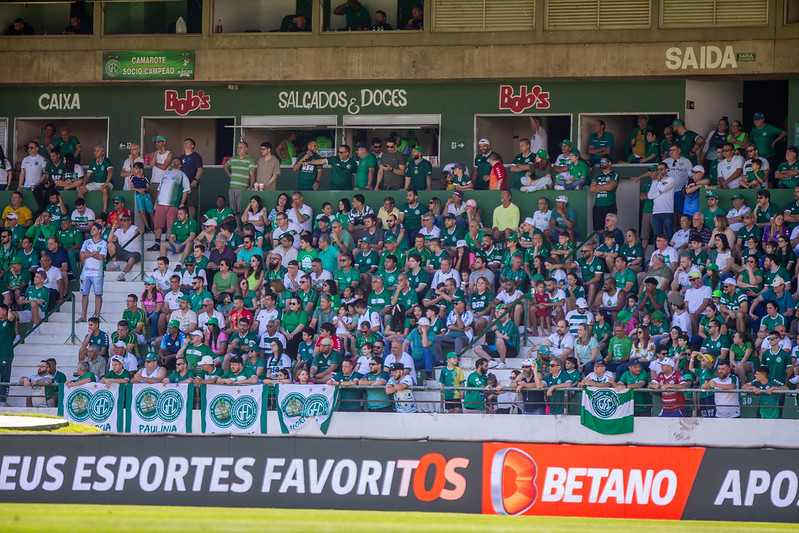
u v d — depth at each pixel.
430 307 67.31
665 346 62.91
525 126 86.31
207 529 46.12
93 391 64.69
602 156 80.69
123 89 89.88
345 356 66.25
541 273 69.88
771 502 46.72
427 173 80.19
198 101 89.00
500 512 47.88
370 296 70.69
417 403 64.56
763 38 79.06
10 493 48.75
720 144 77.12
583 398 60.94
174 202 79.81
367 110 86.75
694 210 74.44
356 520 47.31
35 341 73.75
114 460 48.81
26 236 79.38
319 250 74.50
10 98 90.81
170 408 63.91
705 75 80.25
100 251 76.25
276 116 88.00
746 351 62.31
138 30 88.75
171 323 68.81
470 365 66.44
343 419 62.88
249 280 73.00
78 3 89.00
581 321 66.19
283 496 48.28
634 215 81.12
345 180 80.69
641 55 81.06
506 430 61.66
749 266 66.06
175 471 48.56
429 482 48.16
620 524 46.47
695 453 47.50
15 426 54.38
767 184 73.62
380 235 75.00
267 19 87.50
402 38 84.75
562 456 48.03
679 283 67.94
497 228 75.12
